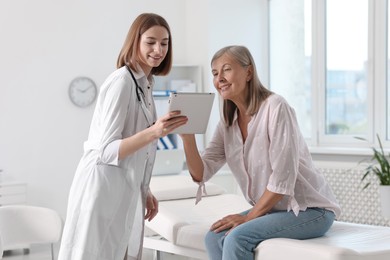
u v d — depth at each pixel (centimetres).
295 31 675
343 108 639
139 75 313
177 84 668
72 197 313
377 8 604
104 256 307
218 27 673
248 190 343
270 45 701
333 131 648
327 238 336
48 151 629
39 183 626
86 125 646
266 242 314
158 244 419
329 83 648
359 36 623
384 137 606
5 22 609
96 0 649
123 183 309
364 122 623
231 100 341
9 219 393
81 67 643
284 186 318
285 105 326
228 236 316
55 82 631
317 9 649
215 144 360
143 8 675
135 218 329
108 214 306
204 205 480
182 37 698
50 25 628
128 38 314
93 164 308
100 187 304
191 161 352
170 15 691
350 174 595
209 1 666
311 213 327
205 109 313
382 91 605
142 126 314
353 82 630
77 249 306
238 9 684
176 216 415
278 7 690
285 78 688
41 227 397
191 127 320
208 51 669
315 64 654
